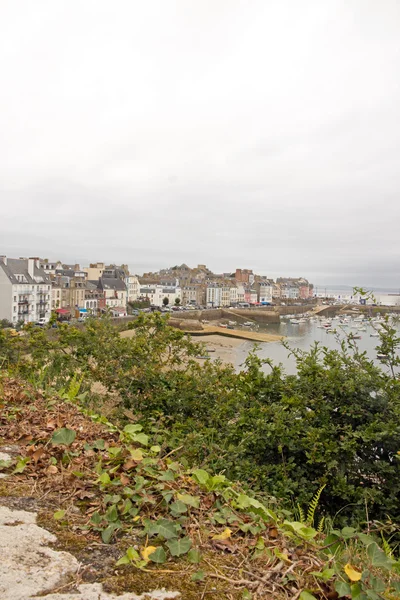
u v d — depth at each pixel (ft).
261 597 6.61
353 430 21.02
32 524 7.80
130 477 9.91
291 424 20.56
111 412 35.96
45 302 246.06
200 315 360.69
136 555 6.98
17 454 11.15
